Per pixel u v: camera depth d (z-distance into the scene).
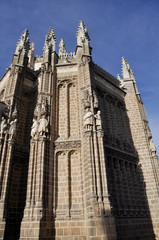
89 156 18.48
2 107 22.22
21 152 23.17
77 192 18.94
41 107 22.45
